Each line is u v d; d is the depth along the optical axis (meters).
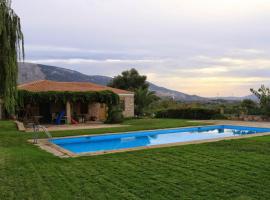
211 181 6.79
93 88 31.36
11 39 14.44
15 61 14.61
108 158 9.55
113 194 6.00
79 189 6.34
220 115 30.00
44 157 9.75
